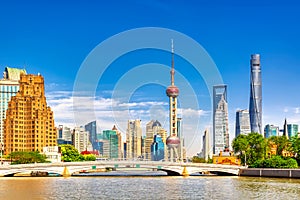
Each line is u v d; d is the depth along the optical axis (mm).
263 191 147875
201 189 156500
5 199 126875
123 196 134000
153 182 195875
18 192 145625
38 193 142500
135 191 149875
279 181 198125
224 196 133125
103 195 136750
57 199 126812
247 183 185000
